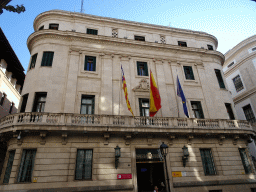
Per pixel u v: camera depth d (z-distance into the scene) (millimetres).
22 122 13328
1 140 14477
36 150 13484
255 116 25656
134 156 14812
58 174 13070
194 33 22984
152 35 21484
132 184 14000
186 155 15289
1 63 21922
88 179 13547
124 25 20891
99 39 18688
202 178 15438
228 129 16797
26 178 12844
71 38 18234
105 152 14359
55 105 15453
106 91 16953
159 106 16078
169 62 20047
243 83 28281
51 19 19312
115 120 15008
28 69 17406
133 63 18969
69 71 16938
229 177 16016
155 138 15789
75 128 13695
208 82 20297
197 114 18797
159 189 14938
